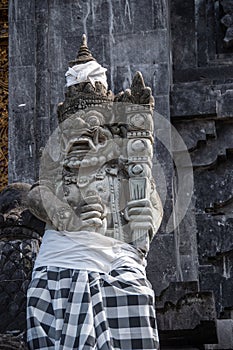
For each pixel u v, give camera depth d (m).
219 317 15.99
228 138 17.14
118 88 17.14
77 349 9.95
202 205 16.75
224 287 16.14
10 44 17.61
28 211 12.41
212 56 17.75
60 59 17.44
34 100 17.19
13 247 12.26
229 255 16.39
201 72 17.59
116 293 10.27
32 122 17.05
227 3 17.86
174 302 13.12
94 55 17.36
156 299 13.18
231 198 16.78
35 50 17.53
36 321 10.21
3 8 19.00
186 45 17.83
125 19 17.50
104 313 10.14
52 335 10.16
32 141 16.91
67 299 10.23
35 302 10.29
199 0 18.17
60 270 10.40
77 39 17.50
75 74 11.59
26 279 12.08
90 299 10.17
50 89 17.27
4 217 12.40
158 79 17.14
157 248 15.05
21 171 16.75
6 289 12.03
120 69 17.23
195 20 18.02
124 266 10.46
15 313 11.91
